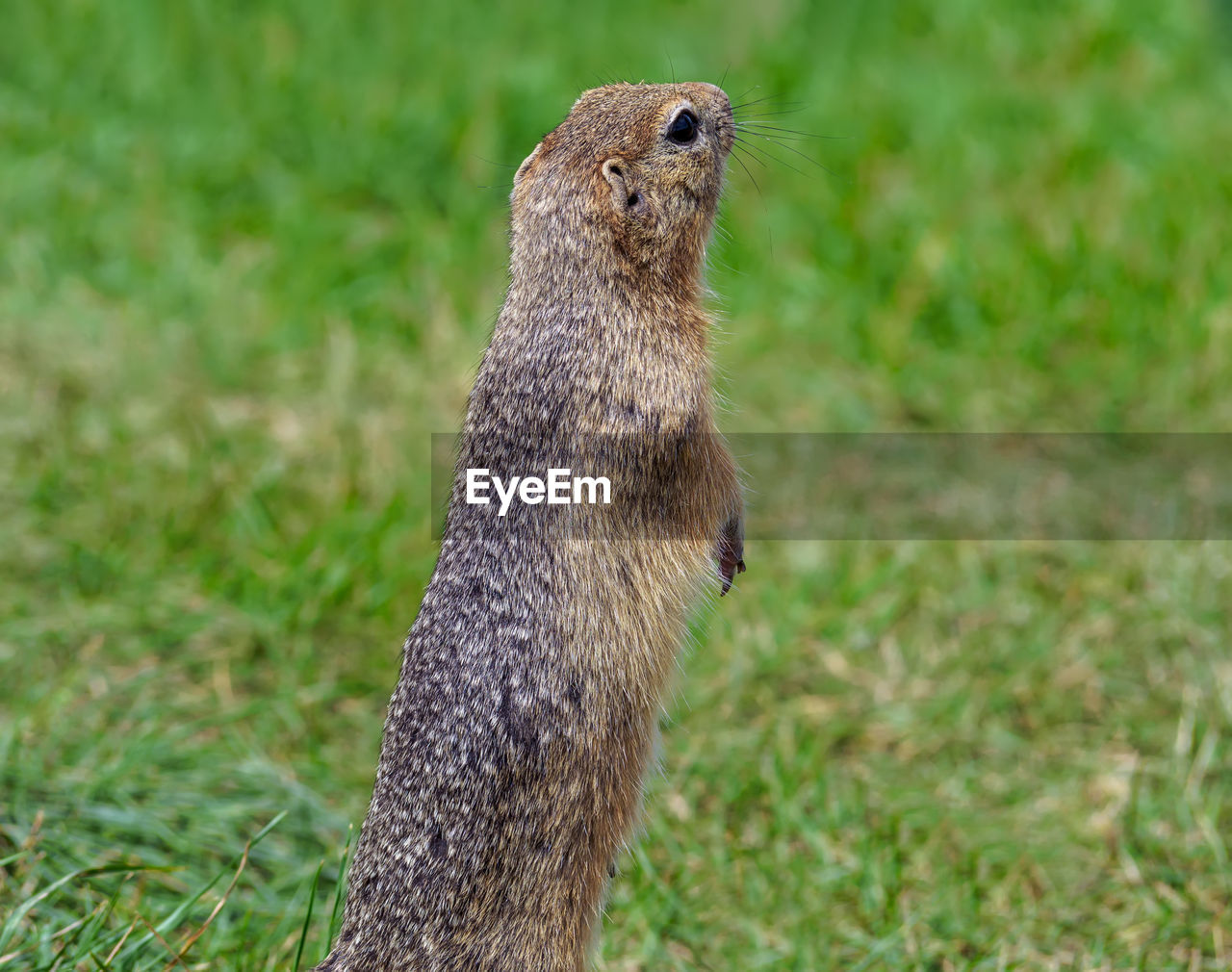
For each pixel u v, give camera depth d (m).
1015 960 9.10
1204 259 17.09
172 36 19.41
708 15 22.06
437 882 6.91
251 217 17.34
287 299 16.23
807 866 9.91
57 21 19.47
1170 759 10.90
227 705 10.85
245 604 11.82
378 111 18.44
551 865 7.09
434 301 16.47
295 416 14.61
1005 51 21.75
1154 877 9.77
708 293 8.23
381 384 15.33
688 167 7.78
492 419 7.37
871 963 9.09
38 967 7.66
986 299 16.81
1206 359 16.05
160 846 9.28
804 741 11.09
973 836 10.25
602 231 7.52
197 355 15.23
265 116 18.38
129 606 11.69
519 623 7.04
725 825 10.30
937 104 19.92
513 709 6.96
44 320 15.41
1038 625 12.41
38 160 17.45
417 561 12.63
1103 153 19.03
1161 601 12.55
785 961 9.12
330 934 8.10
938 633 12.45
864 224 17.73
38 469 13.16
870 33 21.94
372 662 11.55
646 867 9.56
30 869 8.59
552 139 7.85
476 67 19.45
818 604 12.77
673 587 7.57
